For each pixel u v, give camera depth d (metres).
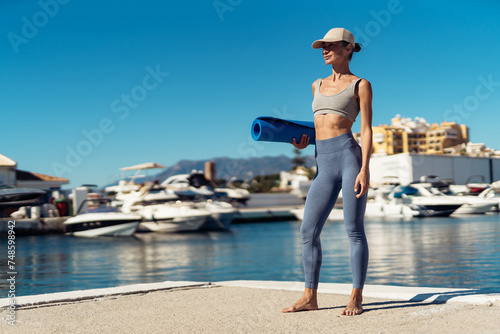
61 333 3.14
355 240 3.62
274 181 87.75
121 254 18.91
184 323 3.38
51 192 36.47
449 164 55.97
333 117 3.68
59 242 25.19
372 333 2.85
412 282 9.14
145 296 4.58
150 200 33.16
